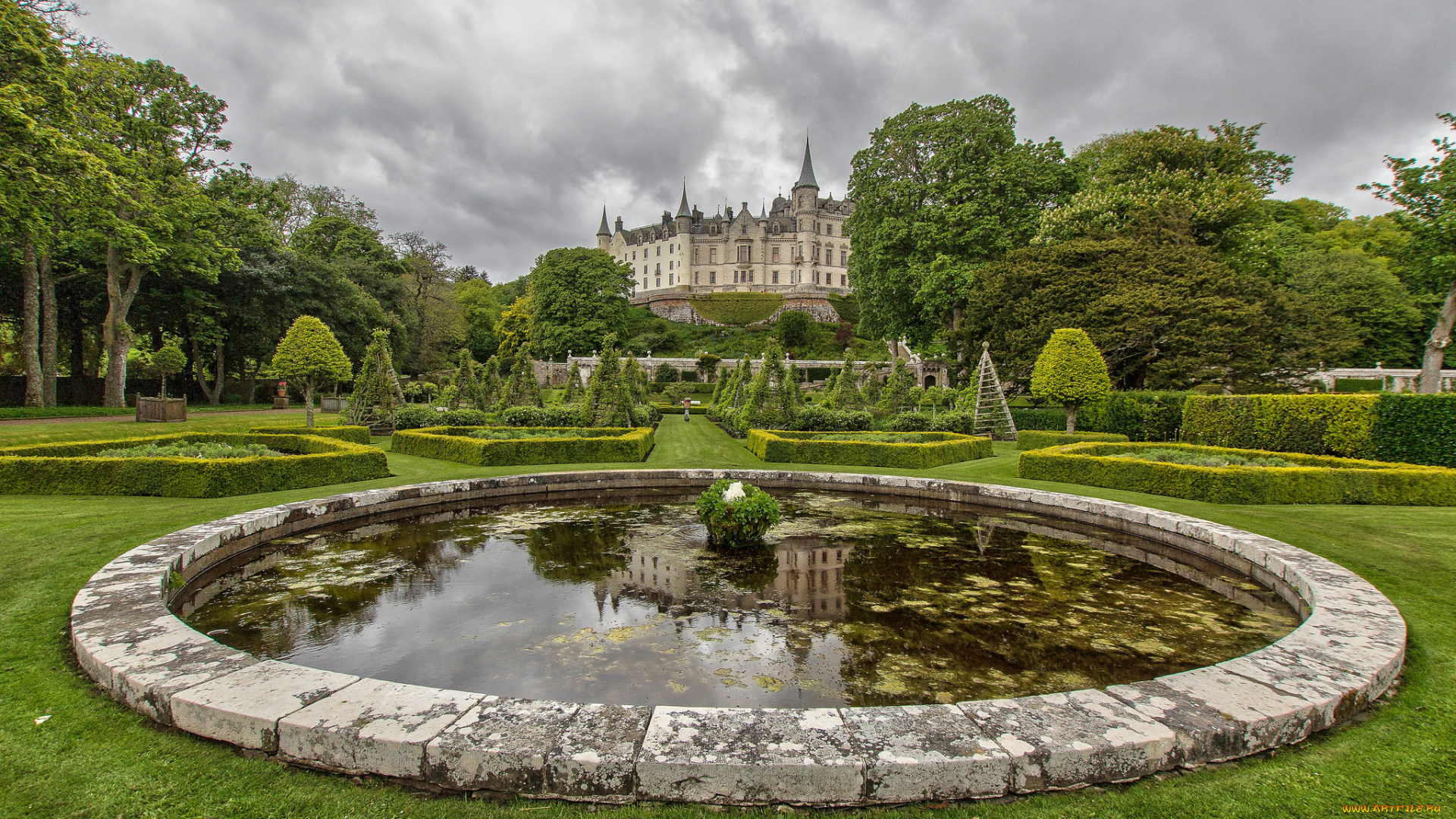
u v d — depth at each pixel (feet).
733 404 71.92
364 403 58.65
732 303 227.40
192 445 33.27
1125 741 7.45
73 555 16.16
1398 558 17.26
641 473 34.42
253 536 20.33
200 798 7.04
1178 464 28.17
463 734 7.47
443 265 148.77
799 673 11.51
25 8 47.03
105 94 58.49
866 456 39.75
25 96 39.93
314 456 29.07
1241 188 64.34
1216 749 7.83
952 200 84.69
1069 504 26.58
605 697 10.48
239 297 82.23
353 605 15.23
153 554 15.40
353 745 7.48
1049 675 11.54
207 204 65.00
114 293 63.31
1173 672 11.72
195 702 8.12
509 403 59.31
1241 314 52.54
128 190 58.49
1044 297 63.21
